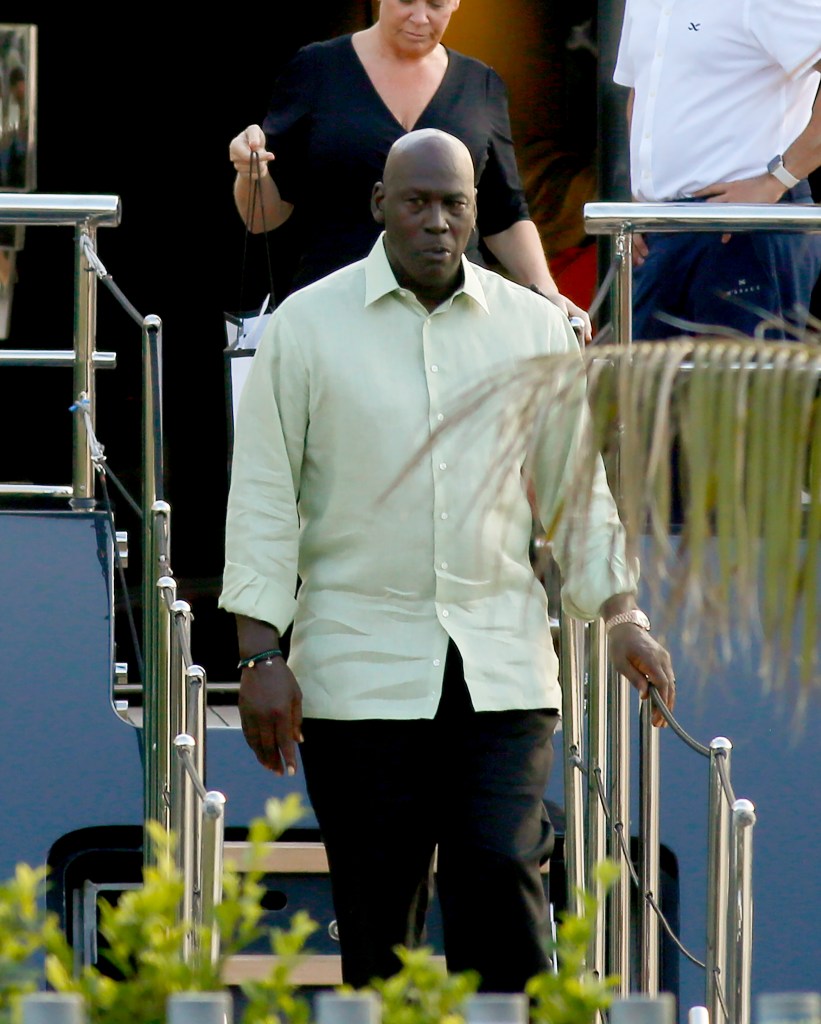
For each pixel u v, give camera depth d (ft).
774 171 61.21
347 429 46.42
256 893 28.81
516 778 46.01
